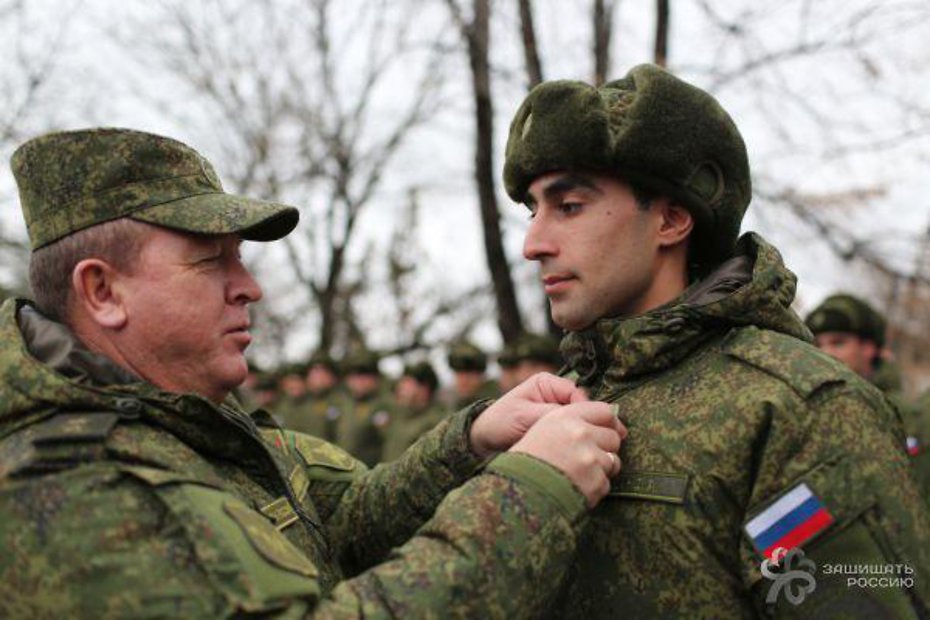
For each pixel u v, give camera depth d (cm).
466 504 139
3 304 164
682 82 156
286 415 1024
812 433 139
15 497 132
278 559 135
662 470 147
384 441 882
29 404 144
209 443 158
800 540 136
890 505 137
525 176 161
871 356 442
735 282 157
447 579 132
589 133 151
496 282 480
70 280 159
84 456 137
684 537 143
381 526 190
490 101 473
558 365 568
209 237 163
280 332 1259
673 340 153
